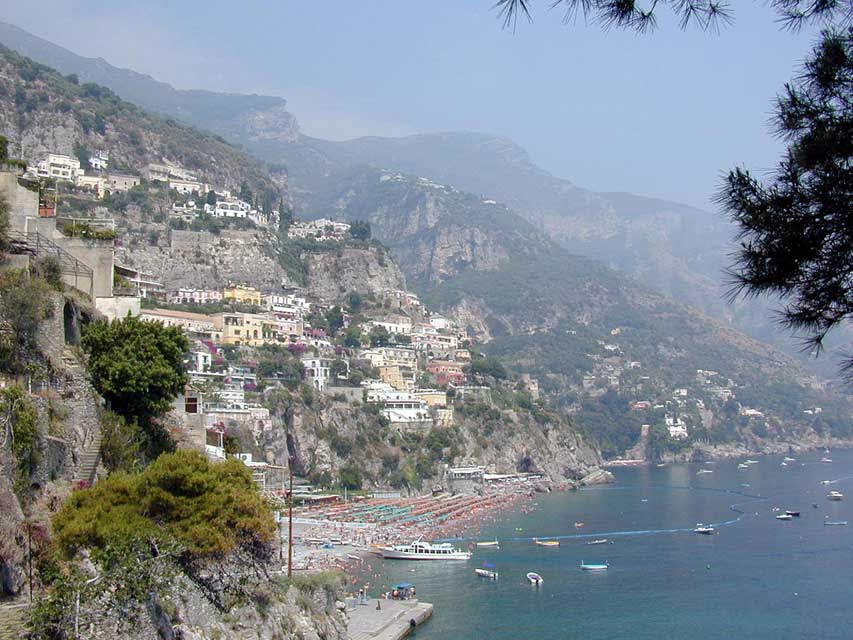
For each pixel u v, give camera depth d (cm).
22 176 9019
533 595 16375
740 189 2727
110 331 8075
